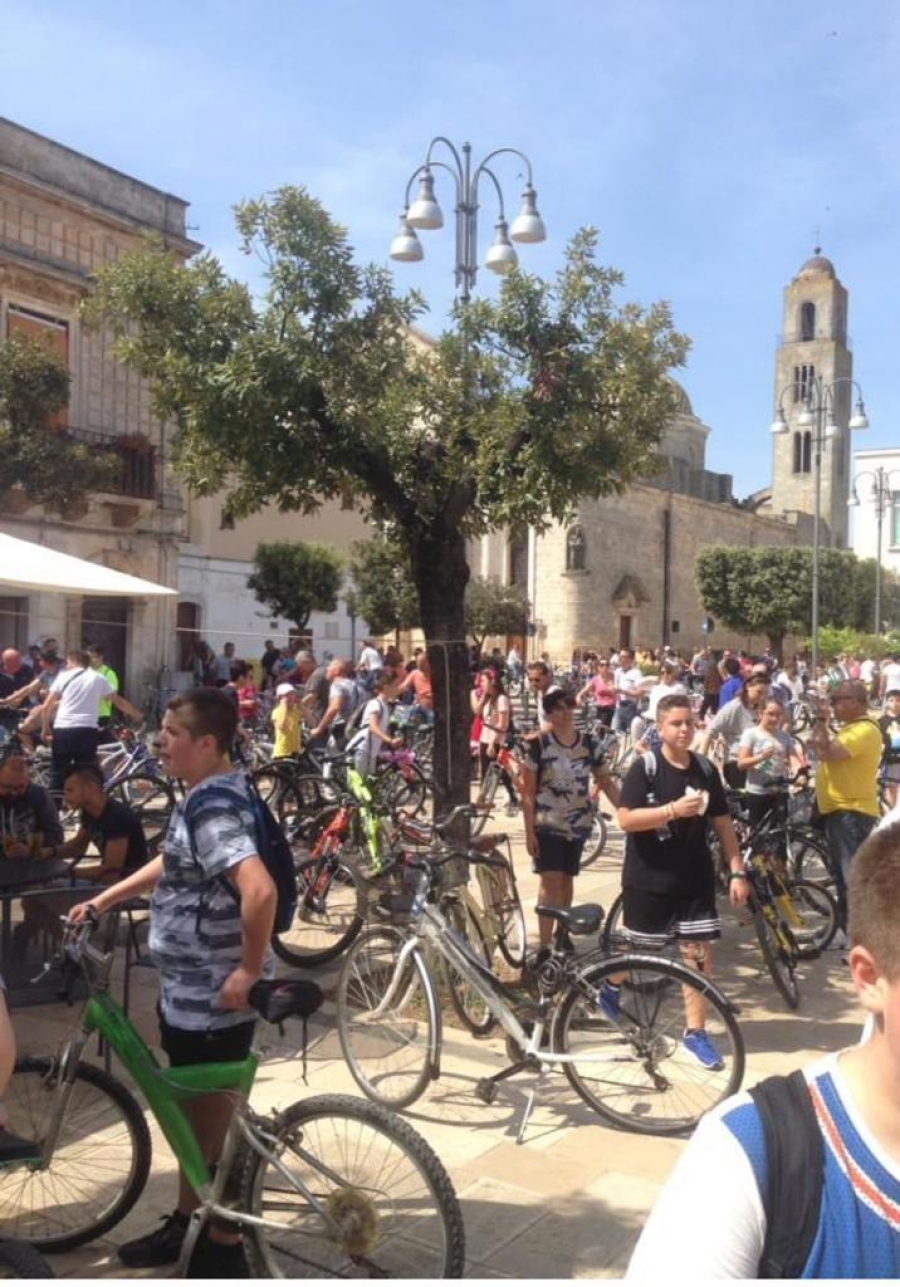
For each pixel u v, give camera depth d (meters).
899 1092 1.48
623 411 7.17
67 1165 4.13
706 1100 5.12
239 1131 3.57
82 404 22.98
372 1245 3.40
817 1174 1.46
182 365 6.79
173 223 24.69
